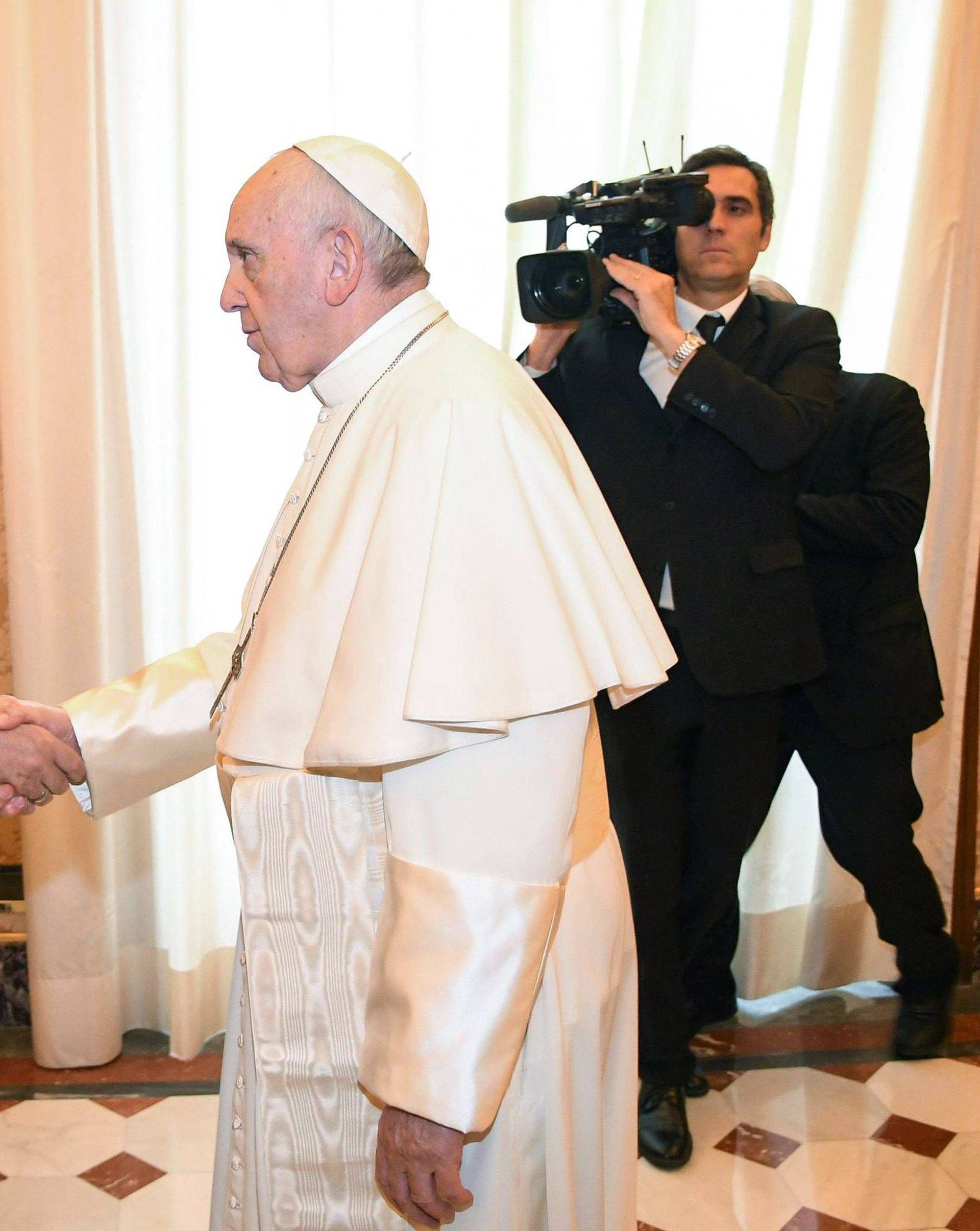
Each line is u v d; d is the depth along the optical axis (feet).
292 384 4.73
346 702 3.85
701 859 8.42
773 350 8.21
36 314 8.55
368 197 4.37
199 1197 7.75
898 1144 8.45
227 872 9.66
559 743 3.91
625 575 4.69
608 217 7.62
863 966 10.76
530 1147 4.24
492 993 3.75
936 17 9.66
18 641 8.84
